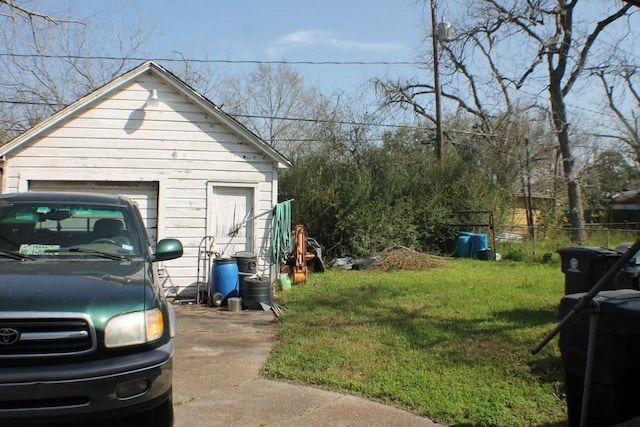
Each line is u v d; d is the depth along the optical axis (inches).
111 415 135.0
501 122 1051.9
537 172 1059.9
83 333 135.6
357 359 249.9
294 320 338.0
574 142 1108.5
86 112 434.0
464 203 805.9
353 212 693.3
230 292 414.0
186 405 196.9
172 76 436.8
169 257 192.1
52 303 136.1
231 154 455.2
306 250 547.8
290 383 223.1
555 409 189.6
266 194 461.4
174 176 445.7
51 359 132.7
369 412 191.2
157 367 142.2
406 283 480.7
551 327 297.4
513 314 336.5
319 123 933.8
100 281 152.8
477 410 189.3
